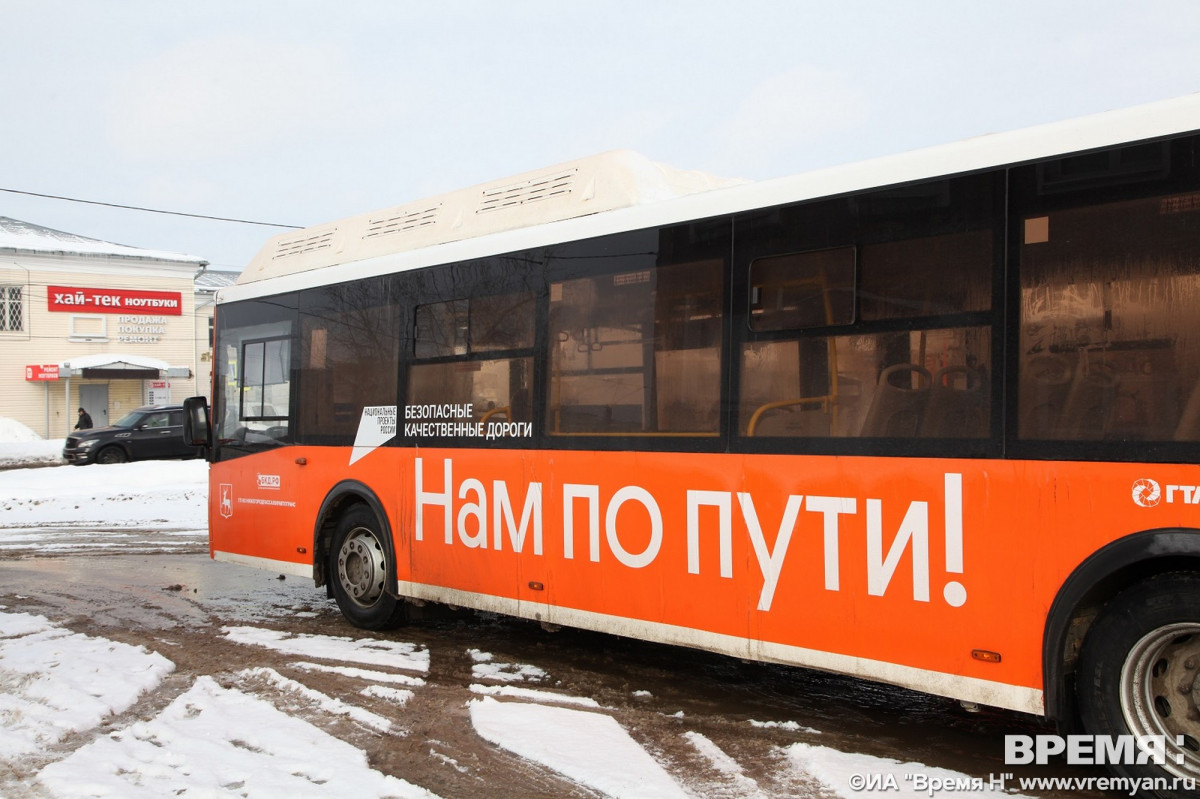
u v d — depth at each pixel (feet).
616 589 17.95
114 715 17.62
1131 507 12.12
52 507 56.75
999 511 13.26
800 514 15.33
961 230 13.84
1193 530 11.60
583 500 18.58
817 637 15.10
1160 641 12.10
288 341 26.55
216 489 29.01
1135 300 12.29
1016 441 13.15
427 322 22.31
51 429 127.03
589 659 21.15
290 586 31.24
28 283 124.88
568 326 19.12
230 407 28.71
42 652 22.13
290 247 27.86
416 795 13.60
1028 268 13.20
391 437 23.06
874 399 14.62
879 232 14.70
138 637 23.89
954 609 13.65
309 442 25.55
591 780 14.14
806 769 14.37
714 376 16.63
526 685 19.16
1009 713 16.99
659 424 17.39
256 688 19.26
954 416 13.78
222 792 13.67
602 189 19.54
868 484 14.58
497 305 20.65
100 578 33.14
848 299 14.99
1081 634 12.84
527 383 19.86
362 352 24.07
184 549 40.24
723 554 16.33
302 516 25.73
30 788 14.07
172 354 133.69
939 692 13.78
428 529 22.02
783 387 15.70
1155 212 12.21
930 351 14.07
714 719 16.84
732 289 16.47
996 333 13.43
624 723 16.70
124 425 87.81
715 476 16.47
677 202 17.43
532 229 20.01
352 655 21.70
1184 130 12.04
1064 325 12.85
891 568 14.30
